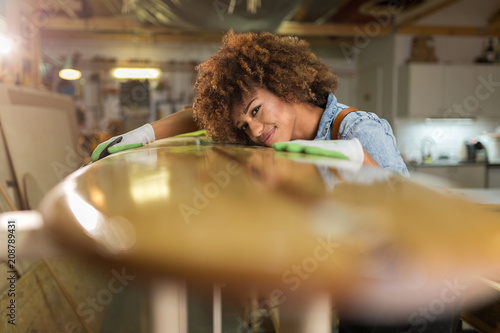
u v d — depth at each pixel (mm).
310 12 5016
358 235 207
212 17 3723
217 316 869
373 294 188
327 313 311
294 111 1172
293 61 1109
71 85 6531
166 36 6605
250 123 1133
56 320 1806
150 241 199
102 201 282
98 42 6816
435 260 192
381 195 299
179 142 1127
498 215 255
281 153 666
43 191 3160
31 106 3396
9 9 3359
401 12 5594
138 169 457
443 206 265
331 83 1219
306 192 307
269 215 239
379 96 6836
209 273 181
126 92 6746
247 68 1064
